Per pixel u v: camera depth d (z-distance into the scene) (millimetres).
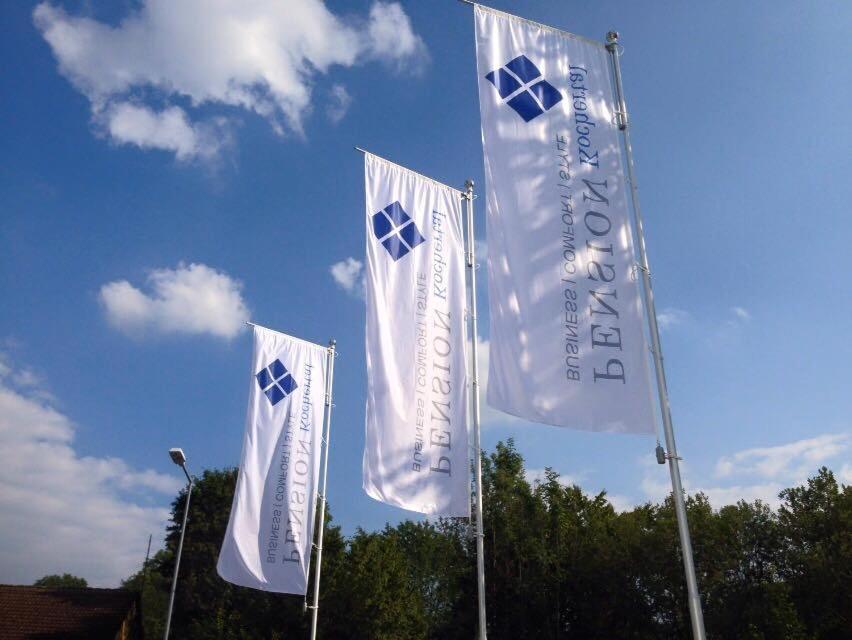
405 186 19781
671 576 40031
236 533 24219
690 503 43531
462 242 19969
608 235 13633
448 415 18141
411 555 65062
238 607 53438
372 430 17406
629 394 12609
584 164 14109
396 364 18062
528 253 13430
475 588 43562
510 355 12898
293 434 25906
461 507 17547
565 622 42906
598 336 12906
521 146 14148
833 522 37625
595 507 50219
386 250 18969
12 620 45906
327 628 47312
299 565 24500
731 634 36844
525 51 14852
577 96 14664
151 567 79062
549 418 12406
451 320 19000
